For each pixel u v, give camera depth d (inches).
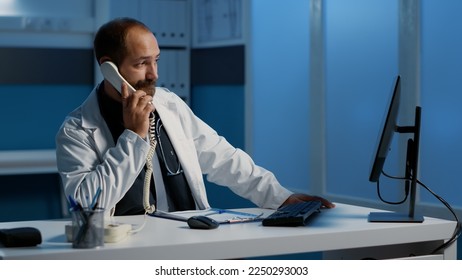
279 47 168.4
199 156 100.7
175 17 194.5
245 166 98.3
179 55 196.1
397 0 132.5
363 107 142.8
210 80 190.9
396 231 75.5
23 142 184.4
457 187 120.8
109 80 86.4
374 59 139.3
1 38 179.3
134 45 86.0
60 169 86.7
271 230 73.4
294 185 165.6
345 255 88.3
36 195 185.9
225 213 86.6
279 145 169.9
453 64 120.9
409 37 128.7
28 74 182.7
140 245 65.2
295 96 163.8
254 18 177.0
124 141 81.8
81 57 187.5
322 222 78.8
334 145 151.6
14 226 78.7
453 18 120.6
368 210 88.0
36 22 180.5
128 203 88.3
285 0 165.5
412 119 128.8
